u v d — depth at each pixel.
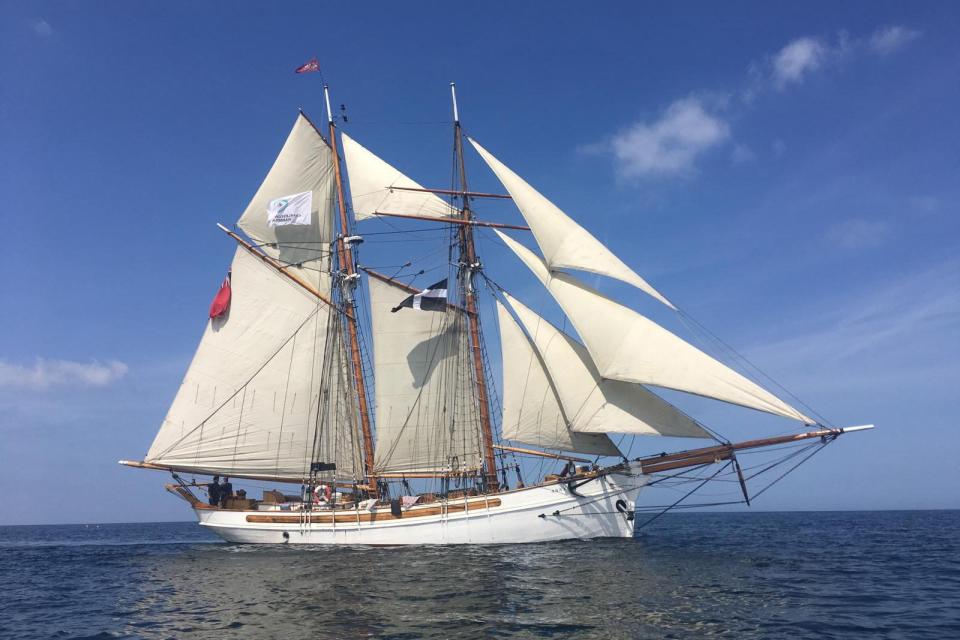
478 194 46.19
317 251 49.56
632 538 38.22
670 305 37.06
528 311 40.44
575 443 38.91
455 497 40.38
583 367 38.47
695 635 18.53
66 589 29.67
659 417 36.59
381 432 45.47
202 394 45.69
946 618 20.66
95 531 126.38
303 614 21.66
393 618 20.66
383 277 46.22
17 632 21.31
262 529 42.75
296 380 47.22
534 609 21.44
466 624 19.77
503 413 40.53
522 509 36.97
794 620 20.20
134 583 30.47
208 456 45.38
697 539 47.84
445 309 42.44
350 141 48.94
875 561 34.09
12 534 114.00
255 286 47.16
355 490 46.16
